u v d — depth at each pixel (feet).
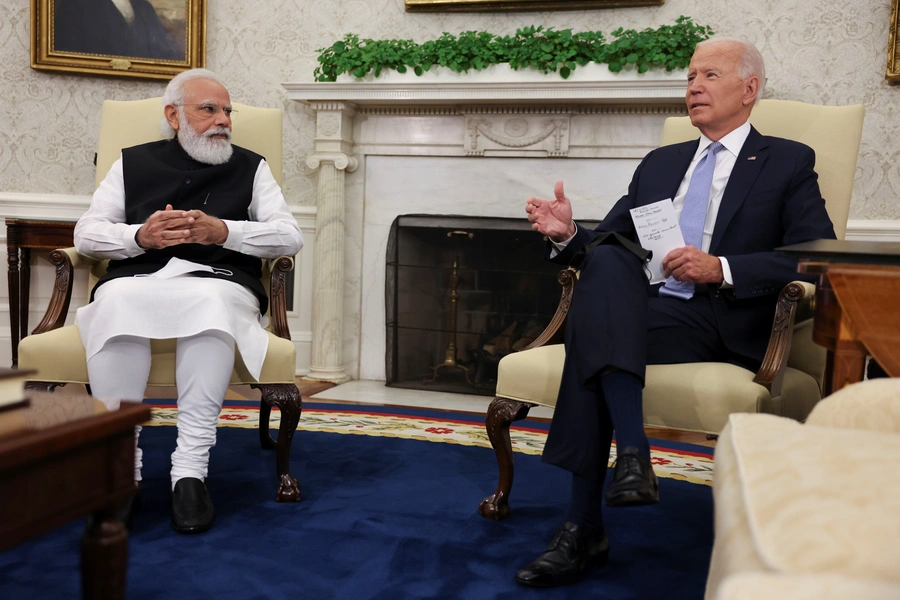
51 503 2.83
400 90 12.66
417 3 13.34
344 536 6.07
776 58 12.17
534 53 12.09
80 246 6.97
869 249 4.31
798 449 2.52
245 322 6.66
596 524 5.40
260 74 14.07
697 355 6.02
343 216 13.61
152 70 13.78
